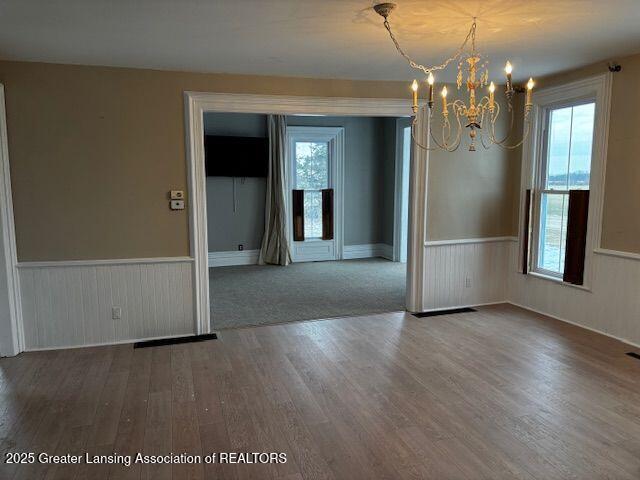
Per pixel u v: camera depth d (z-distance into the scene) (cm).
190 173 414
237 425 276
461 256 514
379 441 258
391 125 807
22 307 390
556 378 336
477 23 292
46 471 234
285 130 768
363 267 762
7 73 367
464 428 271
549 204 486
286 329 449
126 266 410
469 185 507
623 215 398
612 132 402
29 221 384
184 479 228
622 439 258
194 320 432
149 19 279
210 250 769
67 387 327
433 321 472
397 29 302
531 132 489
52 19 277
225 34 309
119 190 402
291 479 227
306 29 300
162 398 310
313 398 308
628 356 374
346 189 829
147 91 399
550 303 481
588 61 397
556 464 237
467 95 491
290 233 803
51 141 382
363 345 405
